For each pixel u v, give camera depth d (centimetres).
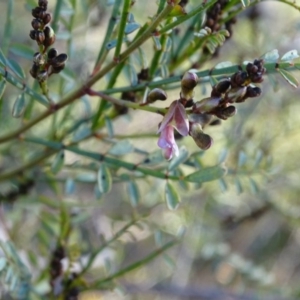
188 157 27
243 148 38
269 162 30
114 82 26
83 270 30
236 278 48
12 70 25
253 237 51
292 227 54
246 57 38
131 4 25
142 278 51
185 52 27
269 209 45
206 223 47
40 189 36
